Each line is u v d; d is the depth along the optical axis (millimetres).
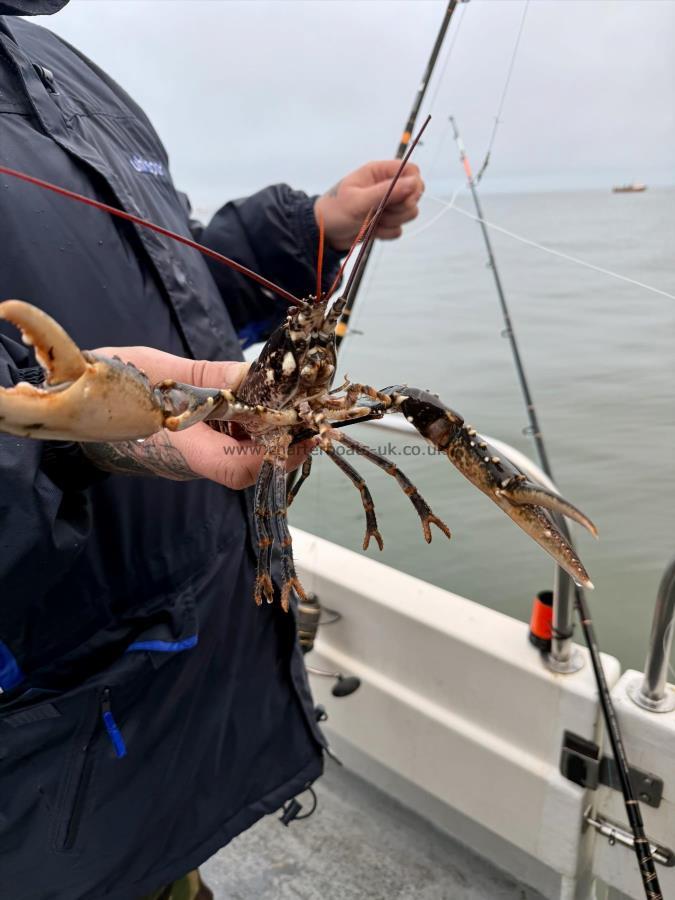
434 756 1096
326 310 702
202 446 659
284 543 682
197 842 895
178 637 788
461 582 1762
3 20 766
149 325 809
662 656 862
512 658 987
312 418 703
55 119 775
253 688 921
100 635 776
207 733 863
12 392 505
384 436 1936
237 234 1111
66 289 735
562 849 984
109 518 761
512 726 1010
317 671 1200
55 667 743
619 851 958
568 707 942
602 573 1163
